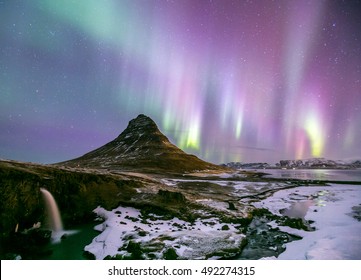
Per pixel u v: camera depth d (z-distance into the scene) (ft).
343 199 113.19
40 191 67.67
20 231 58.44
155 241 51.31
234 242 52.24
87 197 79.20
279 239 56.95
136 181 105.60
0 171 63.67
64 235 58.65
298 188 163.63
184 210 78.13
